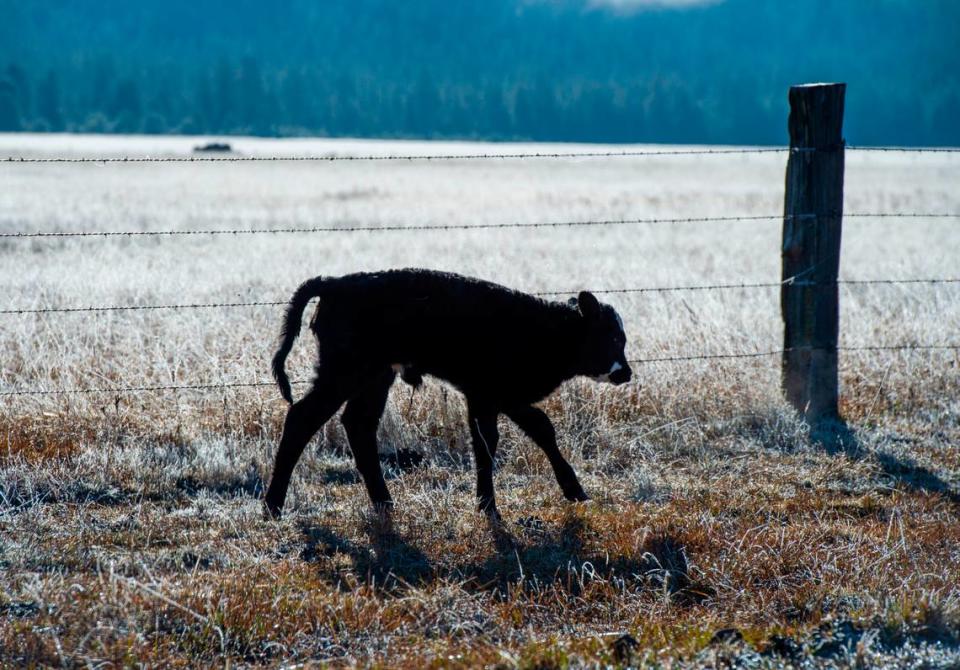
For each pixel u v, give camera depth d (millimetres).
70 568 10141
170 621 8930
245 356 15984
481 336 11977
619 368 12891
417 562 10648
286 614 9102
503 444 14266
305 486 12789
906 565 10312
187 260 29625
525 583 10172
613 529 11469
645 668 8117
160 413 14656
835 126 14797
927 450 14523
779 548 10750
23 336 16891
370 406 12320
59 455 13180
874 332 19453
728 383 15773
